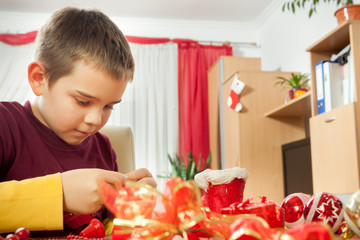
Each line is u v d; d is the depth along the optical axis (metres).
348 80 2.10
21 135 0.84
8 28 4.45
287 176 2.91
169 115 4.47
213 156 4.20
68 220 0.68
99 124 0.77
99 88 0.72
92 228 0.50
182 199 0.32
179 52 4.62
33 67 0.75
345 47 2.29
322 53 2.39
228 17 4.62
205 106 4.52
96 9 0.83
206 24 4.74
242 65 3.95
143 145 4.38
